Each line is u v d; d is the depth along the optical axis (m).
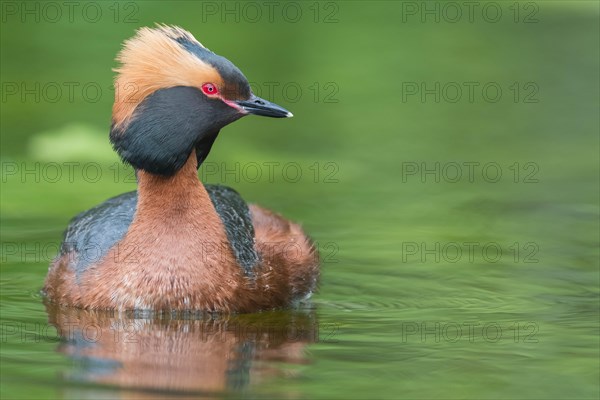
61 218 17.52
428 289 14.75
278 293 14.38
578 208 18.58
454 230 17.44
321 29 31.72
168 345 12.19
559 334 12.65
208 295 13.67
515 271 15.49
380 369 11.28
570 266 15.64
